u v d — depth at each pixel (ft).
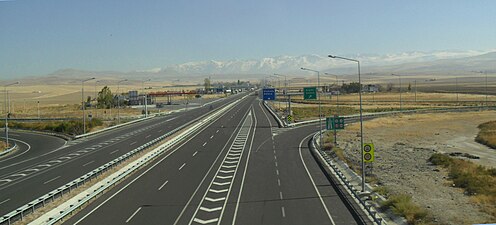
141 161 178.70
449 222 103.19
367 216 104.94
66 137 293.43
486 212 111.86
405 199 116.47
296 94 492.13
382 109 473.67
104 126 343.26
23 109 605.73
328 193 128.67
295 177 152.56
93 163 186.19
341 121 229.86
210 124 350.84
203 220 103.30
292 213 108.27
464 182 145.07
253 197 124.98
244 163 181.16
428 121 364.38
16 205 121.19
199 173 160.86
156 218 105.09
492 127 302.04
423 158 199.72
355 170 167.02
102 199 124.67
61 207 114.62
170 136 263.90
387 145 242.37
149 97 639.35
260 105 577.43
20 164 195.52
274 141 249.34
